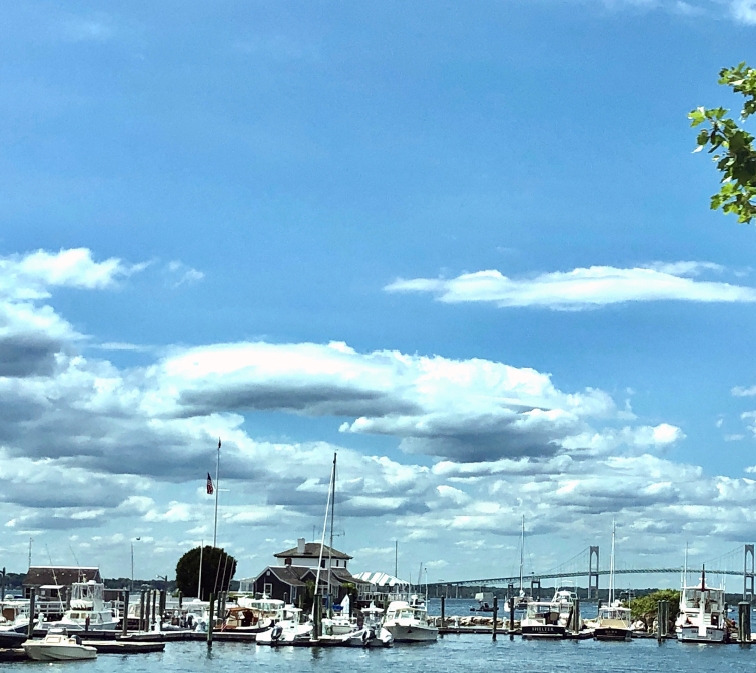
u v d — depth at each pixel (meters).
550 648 161.00
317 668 117.31
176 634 150.25
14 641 120.56
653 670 127.56
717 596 181.00
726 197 16.45
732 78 16.17
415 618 160.88
